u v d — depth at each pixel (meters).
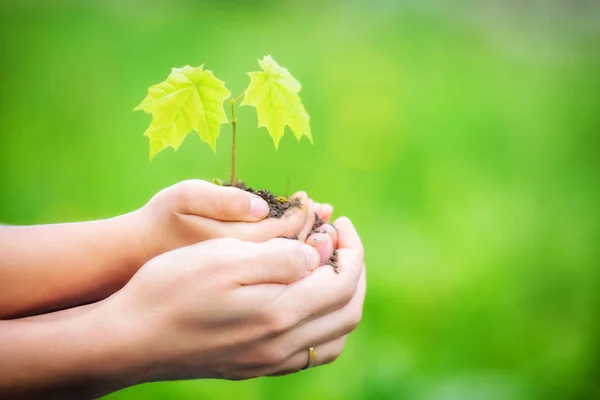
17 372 0.75
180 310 0.75
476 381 1.30
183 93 0.82
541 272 1.60
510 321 1.46
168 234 0.81
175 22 2.63
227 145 2.00
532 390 1.29
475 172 1.98
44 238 0.82
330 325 0.79
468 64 2.53
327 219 0.89
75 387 0.76
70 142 2.09
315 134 2.10
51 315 0.77
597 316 1.46
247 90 0.83
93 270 0.81
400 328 1.44
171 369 0.77
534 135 2.15
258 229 0.80
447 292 1.53
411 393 1.26
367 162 2.01
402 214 1.82
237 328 0.76
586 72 2.52
